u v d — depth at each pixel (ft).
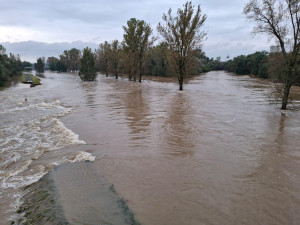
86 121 37.83
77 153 23.75
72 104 57.57
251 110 46.65
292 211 14.06
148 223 13.10
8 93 90.74
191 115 41.45
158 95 72.38
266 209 14.28
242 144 26.20
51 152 24.71
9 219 13.99
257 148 24.95
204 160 21.74
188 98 65.00
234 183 17.47
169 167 20.27
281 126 34.19
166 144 26.09
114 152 23.89
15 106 58.49
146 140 27.53
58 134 31.19
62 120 39.37
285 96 46.88
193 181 17.79
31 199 15.94
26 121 41.11
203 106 51.29
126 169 19.98
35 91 95.50
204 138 28.25
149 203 15.01
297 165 20.71
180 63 84.74
